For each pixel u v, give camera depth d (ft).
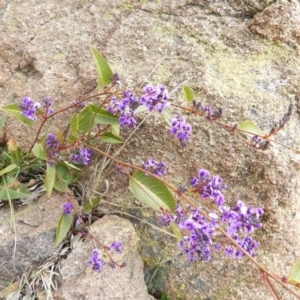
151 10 1.28
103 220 1.16
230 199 1.12
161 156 1.14
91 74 1.23
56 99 1.24
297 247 1.13
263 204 1.10
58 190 1.18
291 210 1.11
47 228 1.11
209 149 1.11
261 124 1.09
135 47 1.24
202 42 1.21
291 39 1.17
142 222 1.17
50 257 1.11
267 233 1.11
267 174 1.08
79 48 1.27
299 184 1.10
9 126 1.24
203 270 1.16
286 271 1.13
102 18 1.30
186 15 1.25
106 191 1.17
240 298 1.14
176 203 1.07
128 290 1.10
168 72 1.18
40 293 1.07
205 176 0.93
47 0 1.34
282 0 1.19
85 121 1.05
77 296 1.06
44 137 1.13
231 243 0.92
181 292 1.18
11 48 1.31
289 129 1.10
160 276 1.19
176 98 1.13
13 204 1.16
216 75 1.15
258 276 1.13
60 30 1.30
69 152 1.08
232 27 1.22
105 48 1.26
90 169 1.19
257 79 1.14
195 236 0.88
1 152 1.25
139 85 1.17
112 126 1.08
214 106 1.11
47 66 1.27
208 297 1.16
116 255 1.10
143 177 1.04
